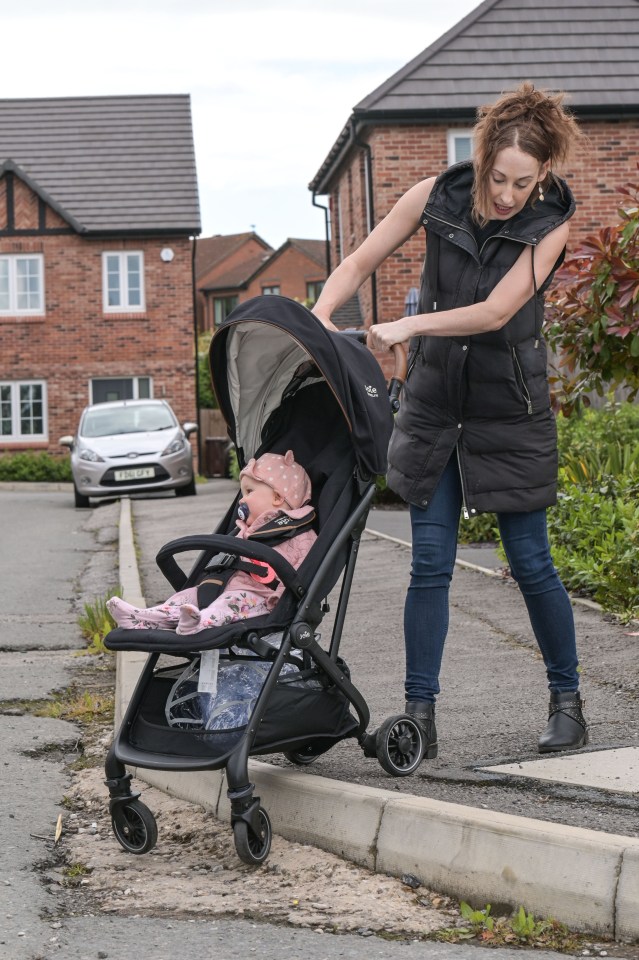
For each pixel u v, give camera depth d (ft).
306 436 14.02
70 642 25.50
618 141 71.72
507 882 10.66
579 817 11.73
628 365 22.09
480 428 13.93
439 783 13.23
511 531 14.29
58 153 116.06
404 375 13.75
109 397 109.81
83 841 13.10
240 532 13.48
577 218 71.67
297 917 10.66
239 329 13.34
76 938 10.30
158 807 14.10
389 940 10.16
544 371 14.07
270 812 12.91
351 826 12.03
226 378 13.99
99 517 58.95
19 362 108.68
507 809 12.09
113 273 109.29
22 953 9.95
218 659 12.54
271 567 12.31
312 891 11.28
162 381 109.29
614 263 20.44
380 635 22.61
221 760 11.76
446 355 13.73
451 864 11.08
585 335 21.94
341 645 21.79
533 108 12.78
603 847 10.23
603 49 74.28
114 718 18.29
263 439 14.44
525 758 13.98
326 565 12.76
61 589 34.14
